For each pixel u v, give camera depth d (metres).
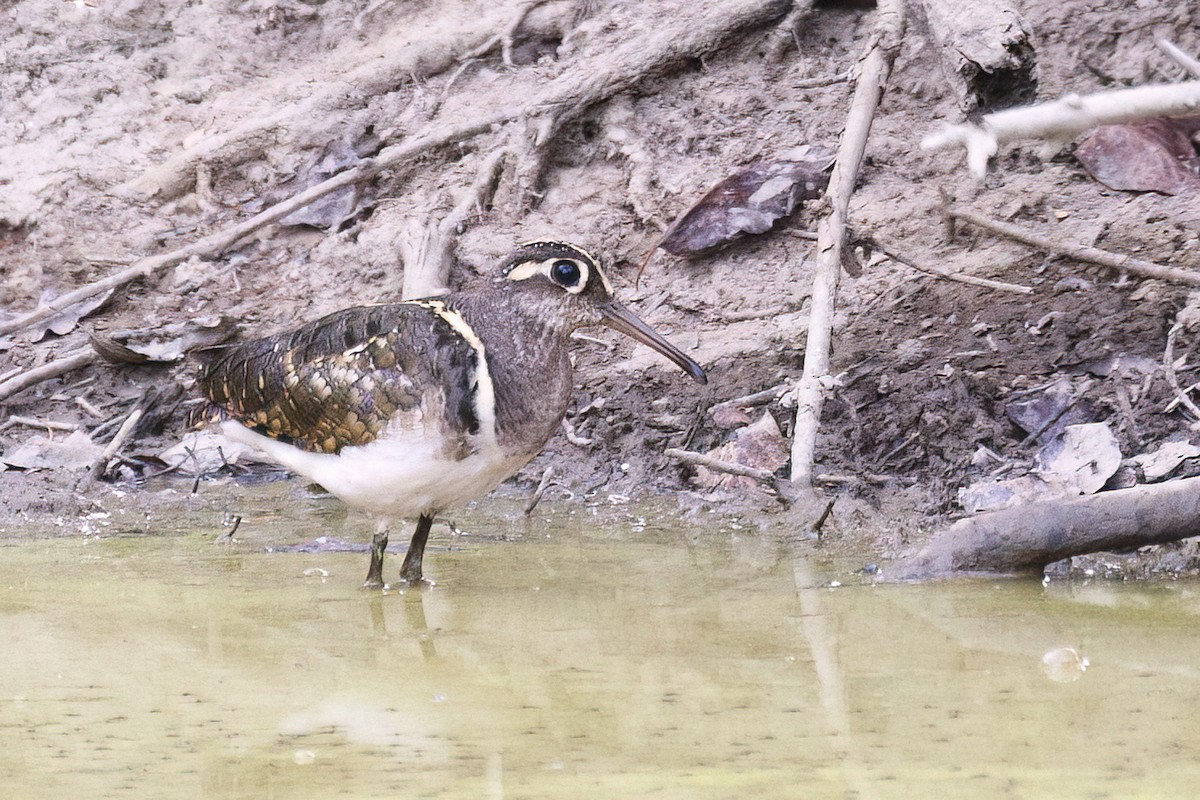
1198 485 9.08
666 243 14.41
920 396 11.93
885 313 13.21
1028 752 6.25
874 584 9.23
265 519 11.52
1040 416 11.49
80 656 7.90
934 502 10.75
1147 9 14.92
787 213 14.38
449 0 18.05
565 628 8.31
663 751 6.34
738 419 12.27
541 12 17.48
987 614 8.45
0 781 6.11
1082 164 14.27
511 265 9.19
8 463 12.80
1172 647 7.75
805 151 15.14
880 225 14.06
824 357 11.23
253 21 18.34
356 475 9.09
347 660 7.78
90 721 6.85
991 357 12.27
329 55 18.09
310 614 8.77
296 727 6.75
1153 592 8.96
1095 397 11.53
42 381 14.38
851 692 7.06
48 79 17.97
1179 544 9.47
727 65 16.39
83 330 15.19
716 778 6.01
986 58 11.99
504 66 17.16
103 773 6.20
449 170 16.30
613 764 6.19
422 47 17.28
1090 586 9.13
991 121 6.44
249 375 9.45
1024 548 9.27
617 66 16.06
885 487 11.11
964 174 14.53
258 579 9.66
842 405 12.13
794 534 10.54
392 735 6.62
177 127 17.47
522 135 15.86
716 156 15.52
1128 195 13.85
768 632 8.13
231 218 16.55
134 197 16.83
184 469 12.98
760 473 10.84
